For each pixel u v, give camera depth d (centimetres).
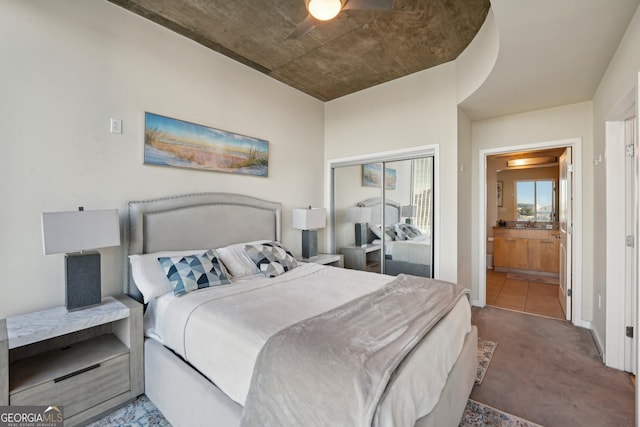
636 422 162
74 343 208
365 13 254
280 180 390
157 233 254
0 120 188
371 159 419
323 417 104
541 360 252
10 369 174
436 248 357
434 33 286
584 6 178
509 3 178
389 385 108
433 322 157
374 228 419
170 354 187
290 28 274
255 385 125
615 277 238
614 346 237
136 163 251
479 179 389
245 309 178
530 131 353
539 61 239
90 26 225
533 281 515
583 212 321
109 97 236
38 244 203
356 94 429
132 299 220
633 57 186
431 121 359
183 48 284
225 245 308
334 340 130
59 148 211
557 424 178
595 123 299
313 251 398
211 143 305
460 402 171
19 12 194
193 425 158
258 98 360
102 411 185
